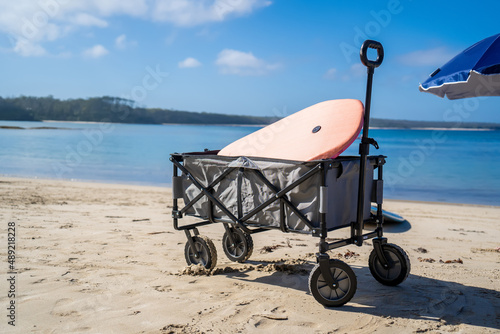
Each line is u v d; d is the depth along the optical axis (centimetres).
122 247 566
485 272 478
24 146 3531
